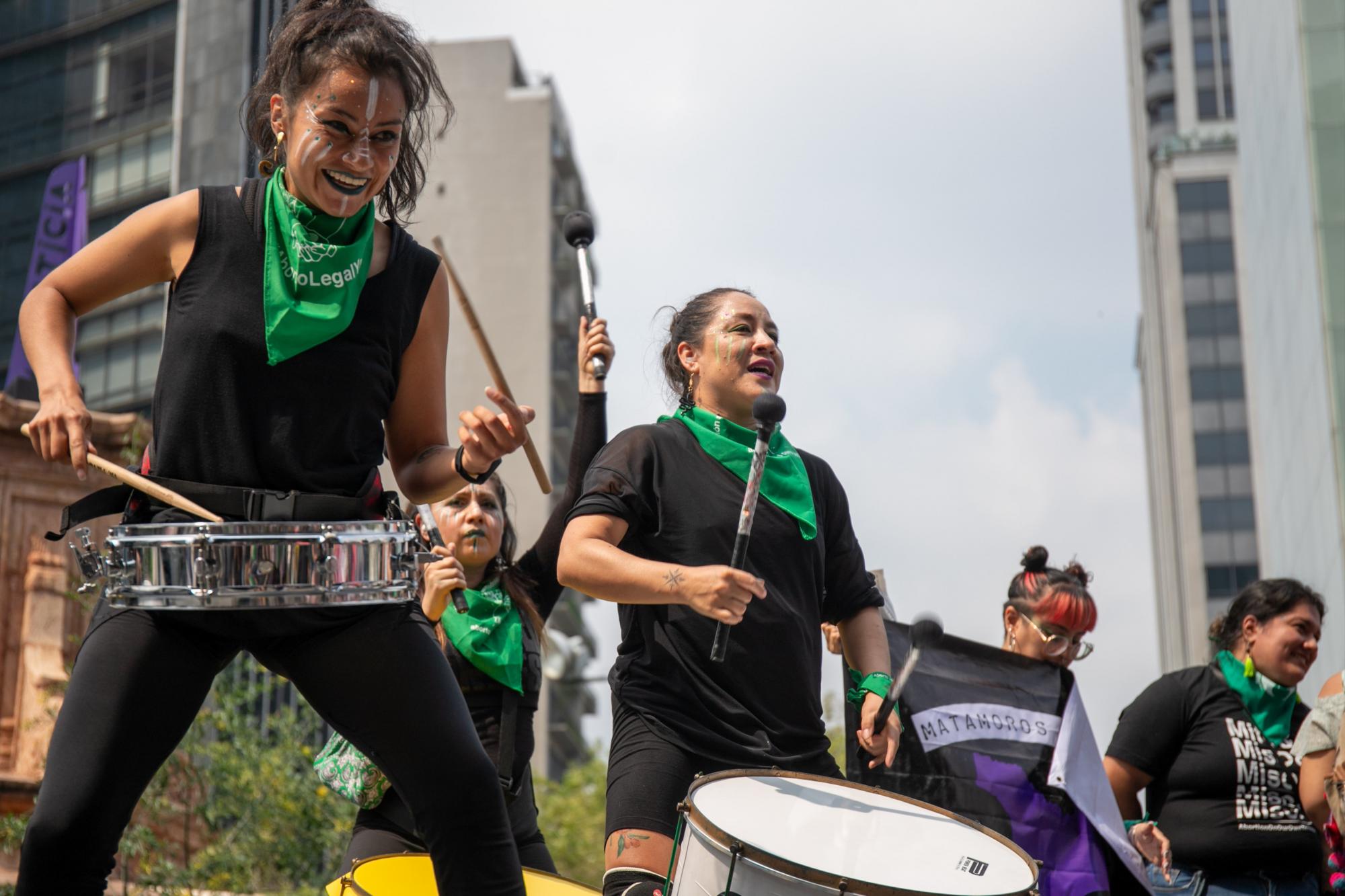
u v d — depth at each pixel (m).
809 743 4.30
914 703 5.18
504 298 54.50
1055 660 5.79
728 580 3.79
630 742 4.28
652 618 4.36
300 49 3.29
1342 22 23.80
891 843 3.61
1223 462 70.94
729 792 3.75
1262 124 28.94
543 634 5.54
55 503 14.09
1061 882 5.01
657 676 4.32
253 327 3.24
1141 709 5.92
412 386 3.55
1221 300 72.62
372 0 3.45
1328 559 23.05
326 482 3.29
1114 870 5.18
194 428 3.23
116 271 3.28
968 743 5.15
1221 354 72.12
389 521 3.23
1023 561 5.94
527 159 55.81
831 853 3.49
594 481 4.38
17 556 13.80
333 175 3.25
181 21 24.30
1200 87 80.38
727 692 4.27
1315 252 23.12
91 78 30.09
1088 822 5.12
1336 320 22.62
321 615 3.22
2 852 11.40
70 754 3.03
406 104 3.36
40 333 3.21
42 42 30.89
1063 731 5.21
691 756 4.22
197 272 3.28
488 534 5.37
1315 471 24.12
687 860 3.57
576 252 5.86
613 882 4.05
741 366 4.59
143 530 3.10
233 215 3.32
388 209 3.66
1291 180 25.28
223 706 12.48
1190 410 71.69
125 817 3.10
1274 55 26.66
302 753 12.77
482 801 3.21
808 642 4.35
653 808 4.13
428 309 3.55
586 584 4.08
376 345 3.39
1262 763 5.73
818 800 3.84
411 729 3.21
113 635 3.14
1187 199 74.06
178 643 3.16
